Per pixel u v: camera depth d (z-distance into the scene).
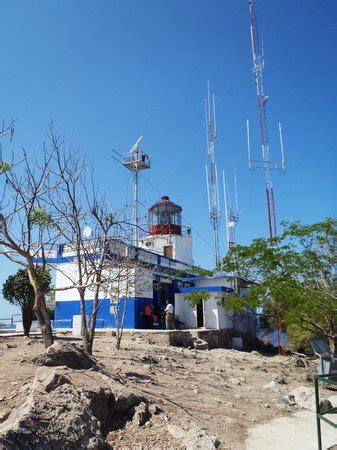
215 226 31.44
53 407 5.23
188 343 19.84
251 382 12.36
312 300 14.02
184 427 6.68
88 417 5.52
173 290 26.67
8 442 4.40
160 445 5.94
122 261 12.41
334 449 6.62
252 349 27.89
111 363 10.61
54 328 22.78
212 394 9.55
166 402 7.89
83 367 7.95
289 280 14.95
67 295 23.92
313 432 7.72
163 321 24.39
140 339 17.73
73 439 4.98
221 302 18.80
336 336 15.02
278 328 23.52
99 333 19.25
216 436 6.74
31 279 9.47
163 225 30.58
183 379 10.59
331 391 12.21
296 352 23.14
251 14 27.91
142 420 6.59
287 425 8.08
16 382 6.91
